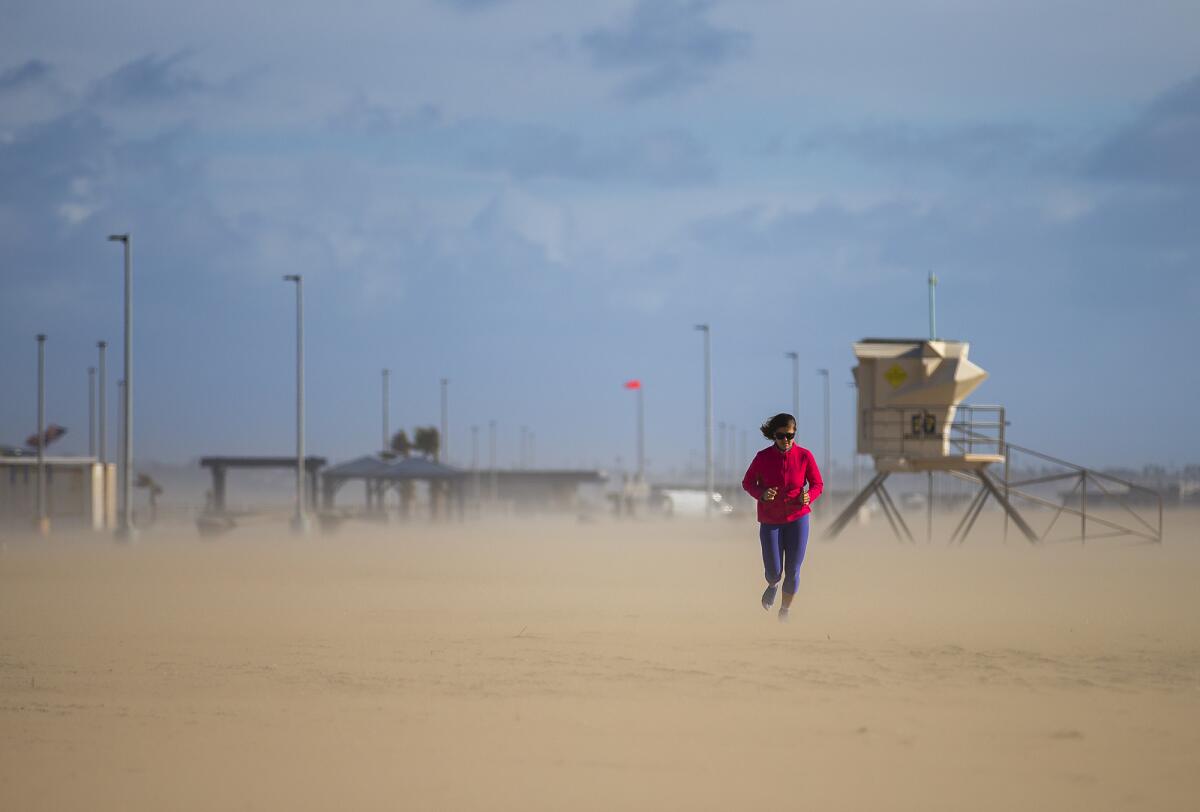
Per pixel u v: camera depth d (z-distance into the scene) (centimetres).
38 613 4800
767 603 4269
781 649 3556
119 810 1870
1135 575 7012
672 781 2022
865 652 3484
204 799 1928
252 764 2147
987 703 2694
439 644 3703
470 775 2062
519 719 2522
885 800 1905
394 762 2156
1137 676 3069
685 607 4953
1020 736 2356
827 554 9606
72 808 1883
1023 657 3388
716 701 2717
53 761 2175
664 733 2384
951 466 12044
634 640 3778
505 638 3847
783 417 4259
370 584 6378
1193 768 2102
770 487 4244
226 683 2991
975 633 3981
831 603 5128
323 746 2281
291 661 3350
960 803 1886
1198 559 8838
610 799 1917
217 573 7419
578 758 2181
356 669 3197
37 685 2977
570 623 4306
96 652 3572
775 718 2530
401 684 2955
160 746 2288
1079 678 3033
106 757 2203
